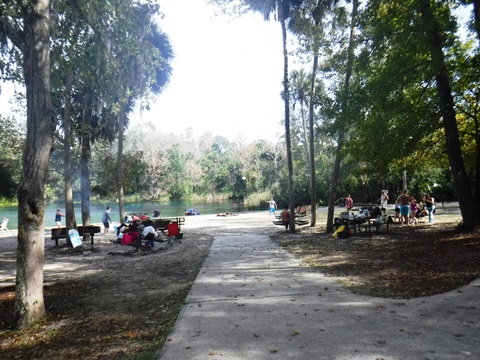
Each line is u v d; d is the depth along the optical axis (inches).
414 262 315.0
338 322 178.2
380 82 439.2
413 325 169.9
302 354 142.9
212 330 174.2
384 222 553.6
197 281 281.1
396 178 1224.2
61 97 606.2
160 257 426.0
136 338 177.0
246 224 834.8
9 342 186.1
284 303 214.8
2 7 246.5
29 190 215.3
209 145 3870.6
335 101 503.2
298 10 658.8
